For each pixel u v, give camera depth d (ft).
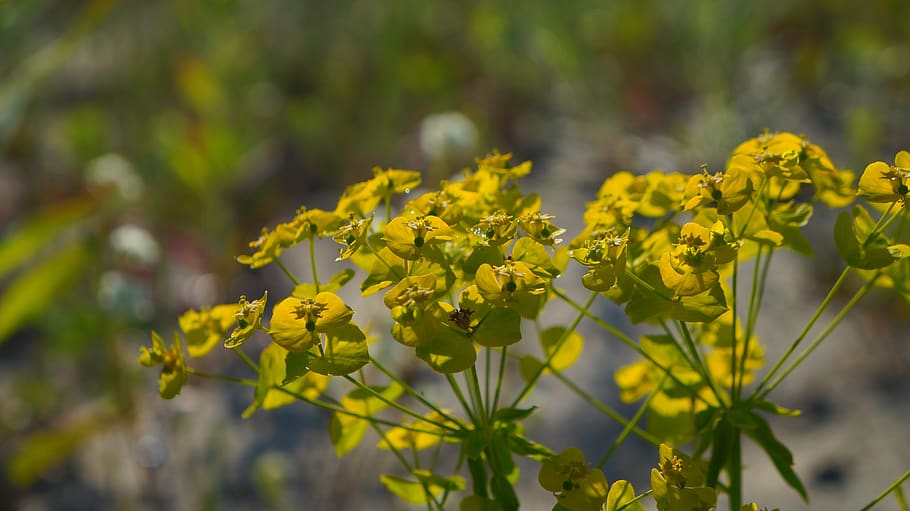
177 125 15.76
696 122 16.75
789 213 4.39
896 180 3.73
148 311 11.66
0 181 15.72
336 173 16.52
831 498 9.41
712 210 4.17
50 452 10.34
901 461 9.74
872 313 11.87
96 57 20.71
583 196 14.96
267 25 20.88
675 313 3.72
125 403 11.14
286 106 17.84
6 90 11.30
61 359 12.35
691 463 3.54
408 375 10.44
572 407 10.82
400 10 19.98
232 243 13.91
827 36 19.04
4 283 12.62
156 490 10.55
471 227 4.02
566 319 12.15
